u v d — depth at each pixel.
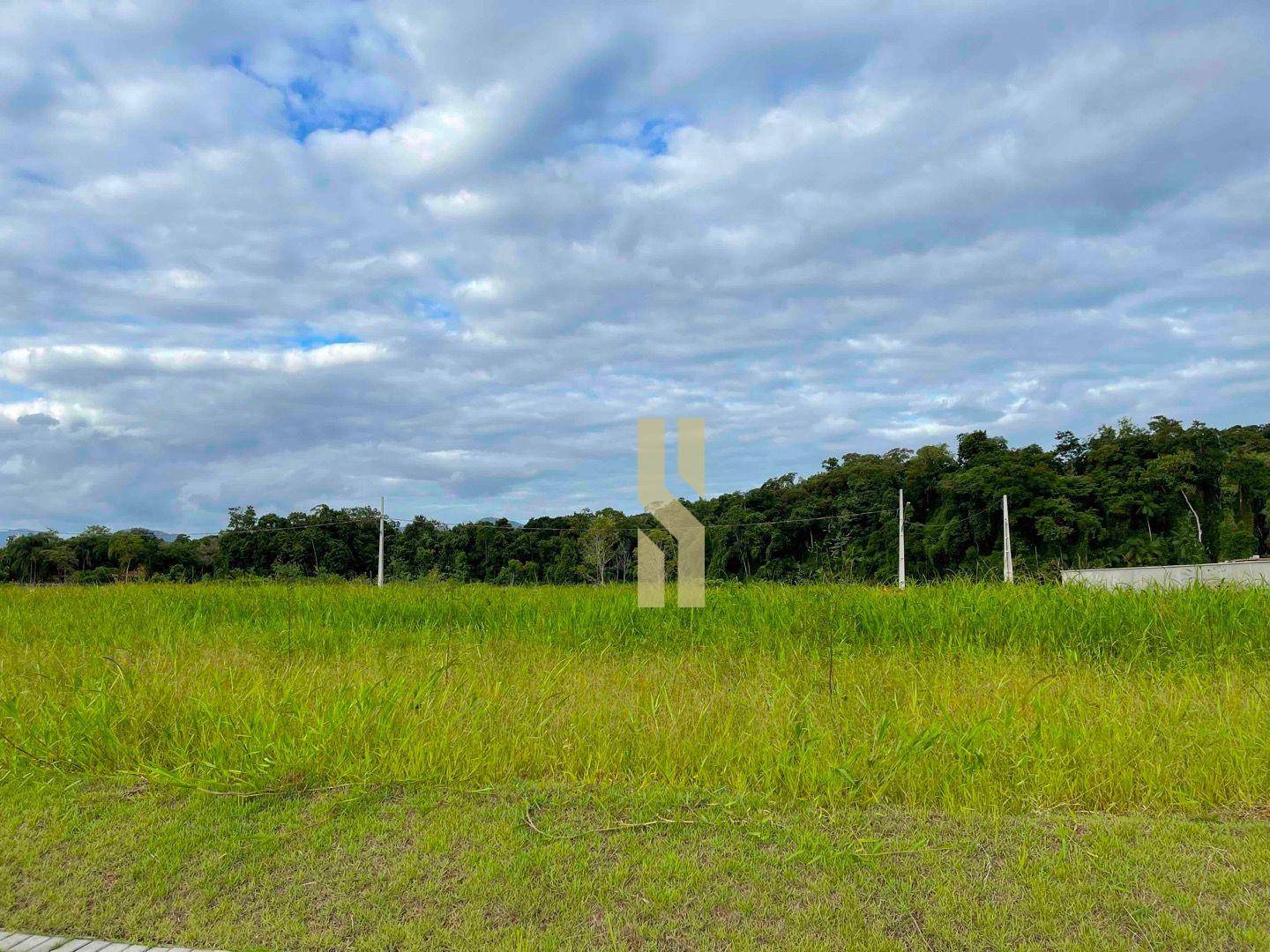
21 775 3.99
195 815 3.53
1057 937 2.54
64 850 3.25
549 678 5.50
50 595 11.67
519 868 2.99
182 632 8.03
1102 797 3.66
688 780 3.91
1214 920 2.60
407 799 3.65
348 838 3.28
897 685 5.59
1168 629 7.11
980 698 4.95
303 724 4.32
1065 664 6.38
